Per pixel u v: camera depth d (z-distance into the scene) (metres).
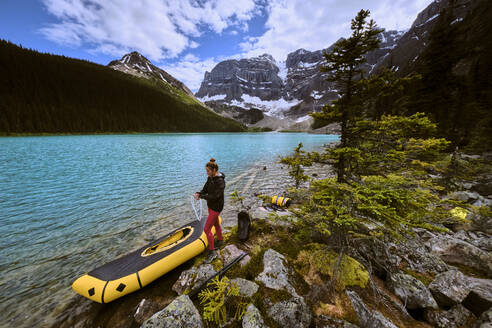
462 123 13.48
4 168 17.38
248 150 34.31
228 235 5.59
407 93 16.39
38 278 4.73
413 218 3.06
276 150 34.69
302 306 2.87
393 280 3.51
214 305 2.88
